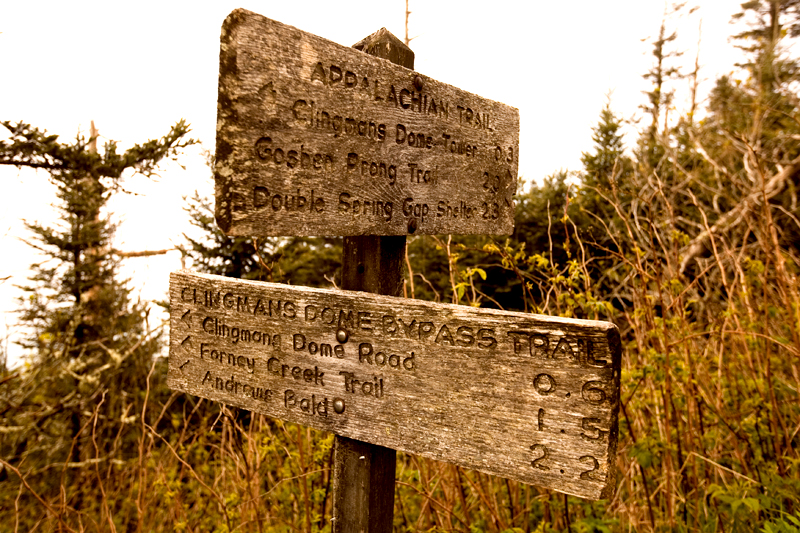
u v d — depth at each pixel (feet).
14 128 16.11
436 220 5.44
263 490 10.25
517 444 3.67
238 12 3.57
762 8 38.70
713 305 10.85
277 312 4.84
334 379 4.55
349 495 5.19
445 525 8.25
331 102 4.25
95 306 23.98
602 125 21.44
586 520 6.72
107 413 20.66
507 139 6.50
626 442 8.07
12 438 19.12
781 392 8.97
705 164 16.84
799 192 14.65
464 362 3.88
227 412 9.20
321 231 4.26
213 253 23.72
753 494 7.17
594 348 3.33
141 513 8.99
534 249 19.53
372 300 4.30
